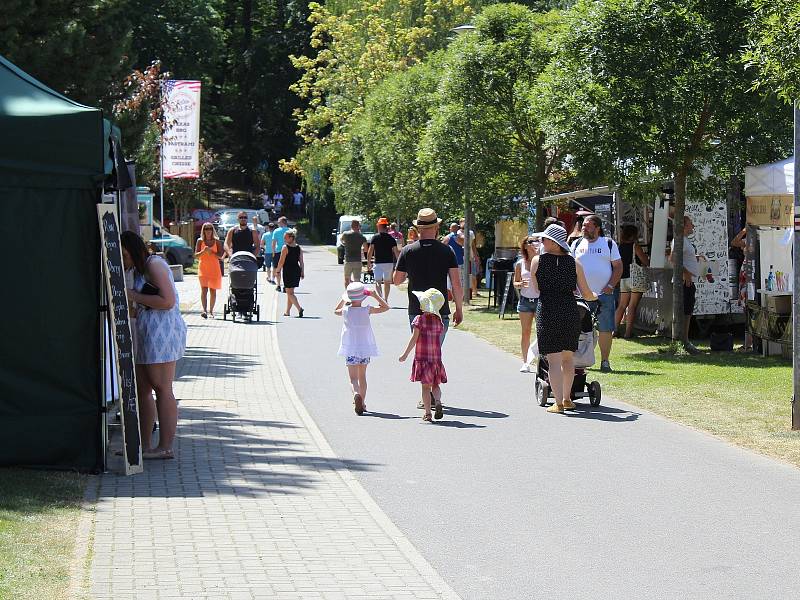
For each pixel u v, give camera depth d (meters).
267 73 107.56
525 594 8.20
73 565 8.29
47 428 11.84
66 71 25.27
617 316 28.11
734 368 21.34
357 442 14.12
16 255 11.75
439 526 10.12
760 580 8.53
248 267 31.59
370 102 56.56
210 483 11.50
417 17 73.75
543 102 25.31
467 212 39.91
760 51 15.40
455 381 19.80
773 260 23.45
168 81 50.94
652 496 11.27
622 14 23.50
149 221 46.28
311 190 86.00
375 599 7.83
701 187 26.14
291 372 21.02
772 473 12.31
